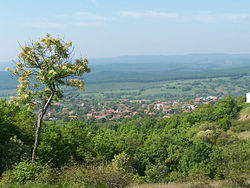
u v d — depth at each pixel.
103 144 51.88
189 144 74.81
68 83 16.84
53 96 17.23
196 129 113.31
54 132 43.19
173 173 51.97
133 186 17.23
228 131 112.75
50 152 36.97
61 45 16.84
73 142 48.75
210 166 44.09
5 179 16.28
